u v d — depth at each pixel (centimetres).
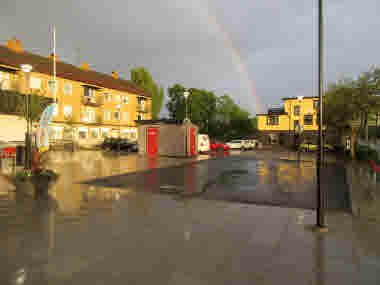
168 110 5703
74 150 3055
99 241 449
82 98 3991
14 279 325
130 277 333
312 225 546
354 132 2350
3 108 2566
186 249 421
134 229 512
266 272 351
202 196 820
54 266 359
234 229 519
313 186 995
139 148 2530
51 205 683
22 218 570
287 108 5759
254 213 635
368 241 461
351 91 2197
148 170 1427
